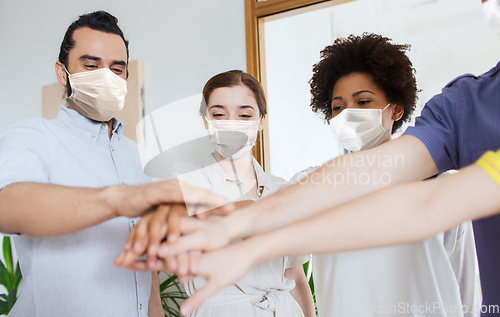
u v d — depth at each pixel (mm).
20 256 1037
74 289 961
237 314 926
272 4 1860
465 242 1021
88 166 1038
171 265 453
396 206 439
